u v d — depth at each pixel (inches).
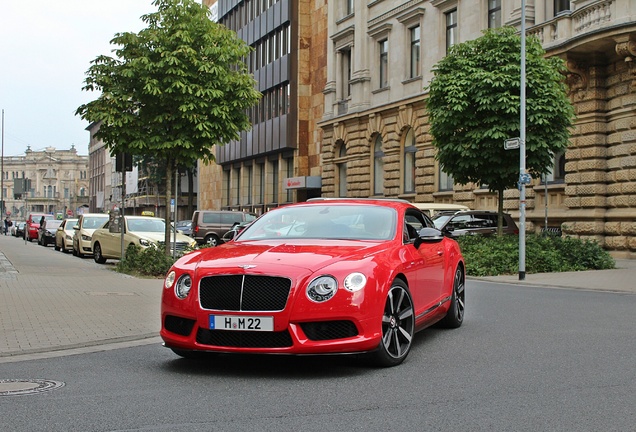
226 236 337.4
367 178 1464.1
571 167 966.4
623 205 898.1
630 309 434.3
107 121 652.1
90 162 4877.0
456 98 773.3
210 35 674.8
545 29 984.3
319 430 183.6
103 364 277.0
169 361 281.7
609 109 925.8
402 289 270.8
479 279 674.2
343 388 230.2
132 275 657.6
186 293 254.8
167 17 676.7
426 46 1290.6
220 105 673.6
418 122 1295.5
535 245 756.0
